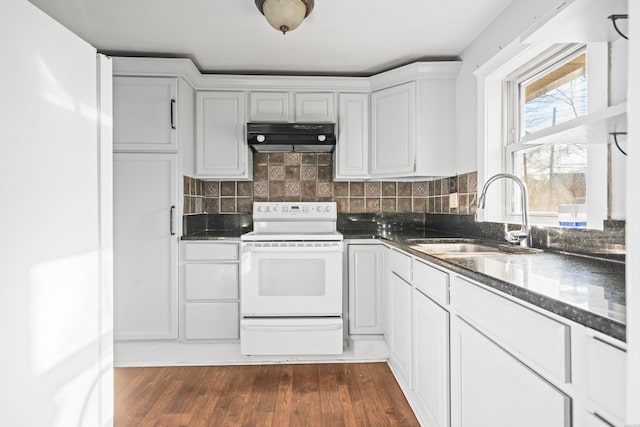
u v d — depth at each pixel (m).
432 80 2.84
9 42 0.65
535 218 2.08
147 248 2.74
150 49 2.67
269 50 2.69
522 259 1.49
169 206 2.75
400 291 2.26
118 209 2.73
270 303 2.69
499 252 1.95
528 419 0.94
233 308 2.79
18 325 0.67
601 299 0.82
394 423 1.87
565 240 1.65
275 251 2.69
